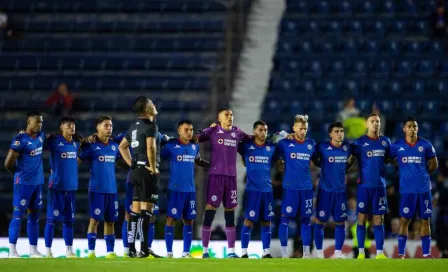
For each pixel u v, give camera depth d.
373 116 53.59
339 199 53.38
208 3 107.38
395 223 68.44
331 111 94.75
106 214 54.06
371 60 101.19
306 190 53.16
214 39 103.12
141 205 46.69
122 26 106.19
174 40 103.62
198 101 94.56
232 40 101.38
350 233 68.81
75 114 95.69
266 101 95.38
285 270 38.00
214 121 87.88
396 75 99.94
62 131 54.16
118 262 41.22
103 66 101.75
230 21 99.94
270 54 101.19
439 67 100.62
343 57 101.75
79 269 37.31
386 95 97.12
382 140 53.78
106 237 54.44
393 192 69.19
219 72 97.50
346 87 97.94
